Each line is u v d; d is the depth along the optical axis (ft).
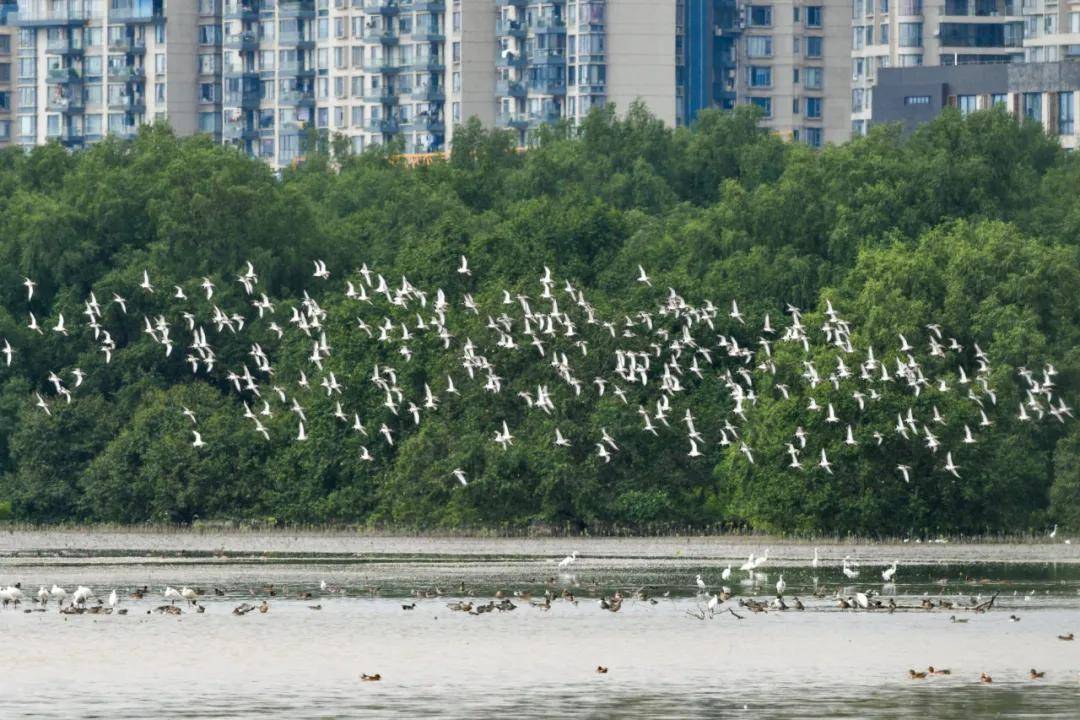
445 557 552.82
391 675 352.90
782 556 550.77
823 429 583.17
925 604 431.43
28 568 523.70
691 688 341.00
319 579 492.95
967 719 315.58
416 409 572.10
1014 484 596.29
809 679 349.20
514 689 339.98
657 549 573.33
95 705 326.44
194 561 544.62
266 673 354.74
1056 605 438.81
